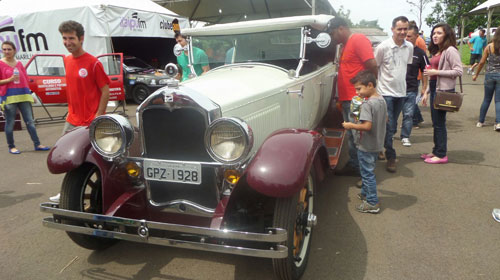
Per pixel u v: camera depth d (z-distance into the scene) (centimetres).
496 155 497
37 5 1029
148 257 290
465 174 434
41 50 1032
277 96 311
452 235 302
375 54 444
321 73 437
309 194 282
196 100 234
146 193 267
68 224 264
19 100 576
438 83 471
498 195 375
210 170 247
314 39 352
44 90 824
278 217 227
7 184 459
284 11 1346
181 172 243
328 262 272
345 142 606
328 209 359
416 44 568
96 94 360
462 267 259
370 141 325
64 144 270
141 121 251
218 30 388
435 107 446
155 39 1449
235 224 260
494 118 715
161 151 254
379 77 446
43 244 313
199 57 411
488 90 623
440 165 468
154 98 243
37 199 410
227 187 248
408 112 541
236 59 395
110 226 273
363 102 319
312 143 244
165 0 1270
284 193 215
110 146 255
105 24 949
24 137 714
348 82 405
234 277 261
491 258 268
